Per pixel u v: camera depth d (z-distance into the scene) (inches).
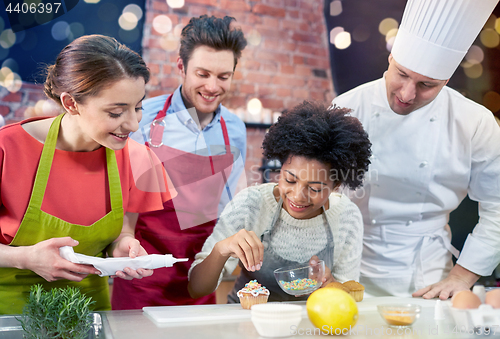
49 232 46.8
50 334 34.7
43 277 43.9
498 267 60.6
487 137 62.6
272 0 118.3
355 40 117.4
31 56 97.3
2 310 46.2
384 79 65.4
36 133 47.4
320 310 34.4
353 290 49.4
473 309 36.1
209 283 52.3
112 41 43.2
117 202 49.8
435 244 68.1
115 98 41.2
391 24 111.7
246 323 38.9
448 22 51.6
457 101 63.9
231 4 113.8
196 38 68.0
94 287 50.7
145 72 43.4
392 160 65.6
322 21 123.0
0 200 45.9
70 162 47.9
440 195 66.6
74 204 48.2
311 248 56.0
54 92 43.8
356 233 58.5
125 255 50.0
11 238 46.5
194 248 67.9
